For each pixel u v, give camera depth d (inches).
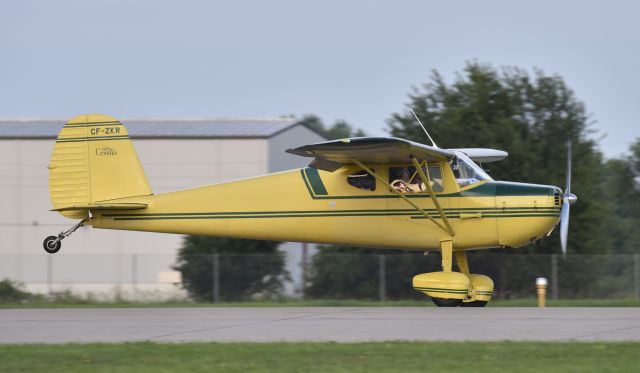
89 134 2444.6
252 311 2180.1
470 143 4028.1
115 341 1612.9
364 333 1673.2
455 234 2273.6
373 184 2304.4
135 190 2447.1
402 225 2288.4
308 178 2362.2
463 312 2047.2
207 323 1873.8
